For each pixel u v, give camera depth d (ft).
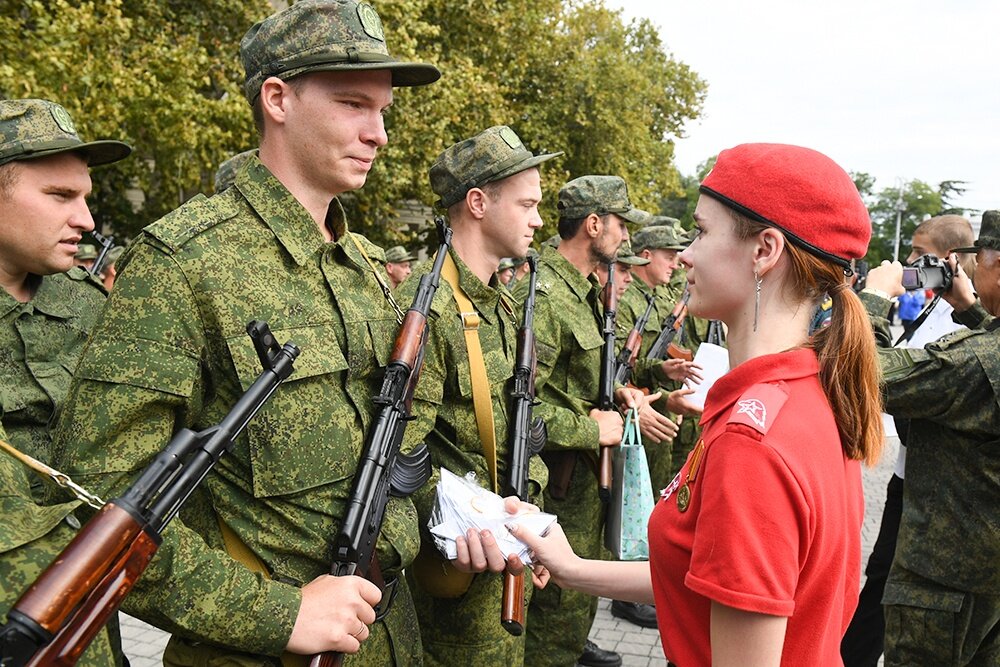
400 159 41.22
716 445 4.59
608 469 12.17
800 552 4.42
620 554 11.12
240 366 5.81
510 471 9.25
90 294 9.85
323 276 6.53
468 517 7.50
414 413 8.02
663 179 78.69
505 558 7.32
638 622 17.07
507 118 47.65
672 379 16.40
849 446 4.89
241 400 5.24
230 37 37.58
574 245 14.24
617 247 14.23
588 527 12.61
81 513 5.34
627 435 11.62
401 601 7.25
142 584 5.28
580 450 12.09
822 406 4.81
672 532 4.98
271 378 5.42
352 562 6.14
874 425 4.91
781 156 4.87
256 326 5.30
